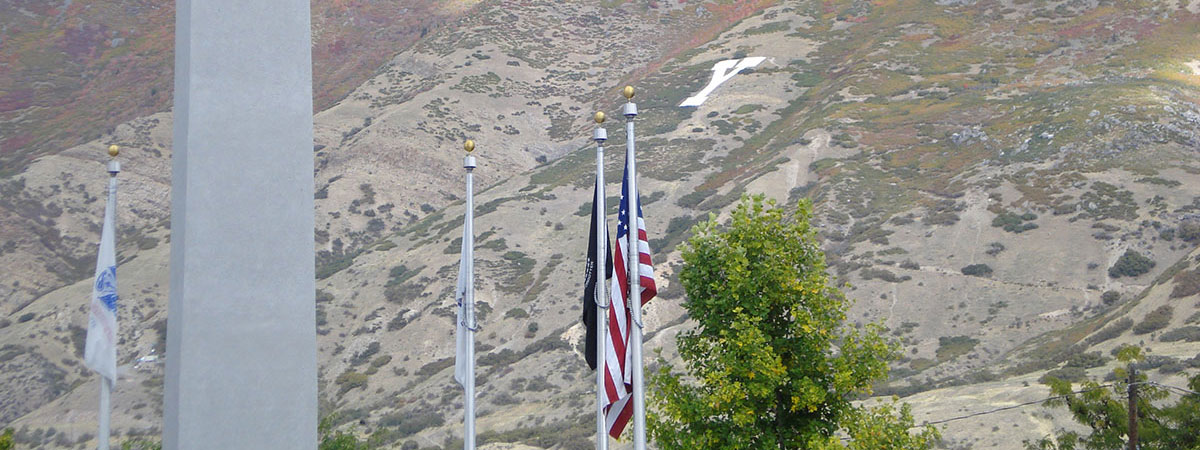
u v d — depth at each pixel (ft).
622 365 48.65
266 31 25.34
